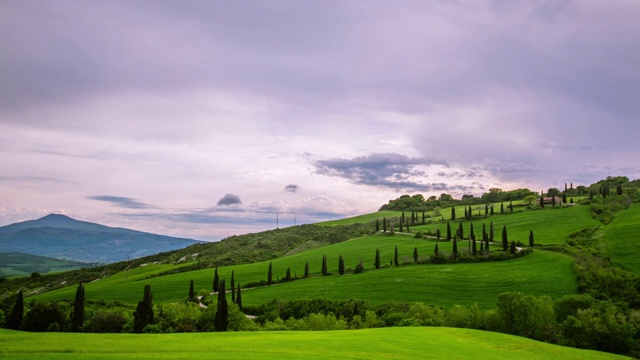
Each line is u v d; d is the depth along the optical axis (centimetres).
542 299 9681
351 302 13338
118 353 4600
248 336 6562
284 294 16100
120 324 9688
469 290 14162
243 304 15250
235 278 19812
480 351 6281
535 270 15225
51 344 5028
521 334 8950
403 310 12344
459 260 17650
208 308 9831
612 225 19975
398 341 6419
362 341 6231
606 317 8669
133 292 17588
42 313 9562
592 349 8388
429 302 13438
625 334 8319
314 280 17938
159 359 4362
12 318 9550
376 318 11075
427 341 6650
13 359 4116
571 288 13338
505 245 18312
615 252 16412
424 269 16938
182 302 14675
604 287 12938
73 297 16688
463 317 9856
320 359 4791
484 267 16350
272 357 4709
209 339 6034
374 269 18388
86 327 9656
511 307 9100
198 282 19188
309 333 7244
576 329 8719
